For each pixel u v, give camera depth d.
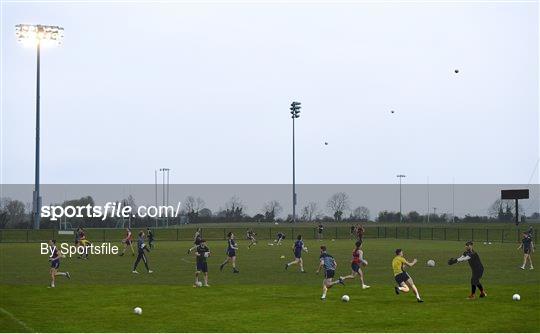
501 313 20.88
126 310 21.78
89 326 19.00
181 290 26.66
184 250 54.91
